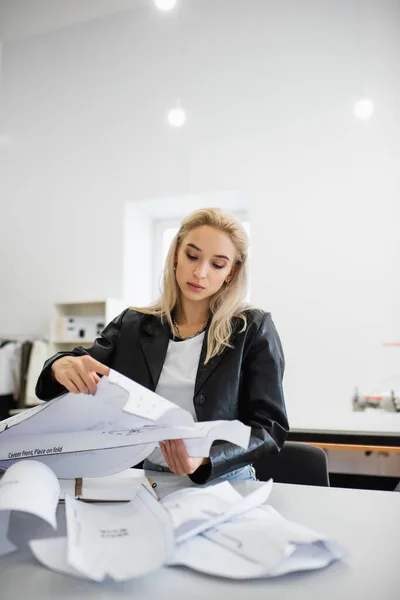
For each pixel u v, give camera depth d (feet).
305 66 10.98
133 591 1.25
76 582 1.30
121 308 11.60
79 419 2.27
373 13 10.61
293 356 10.05
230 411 3.18
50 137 13.05
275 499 2.15
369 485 9.64
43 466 1.93
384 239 9.84
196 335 3.52
